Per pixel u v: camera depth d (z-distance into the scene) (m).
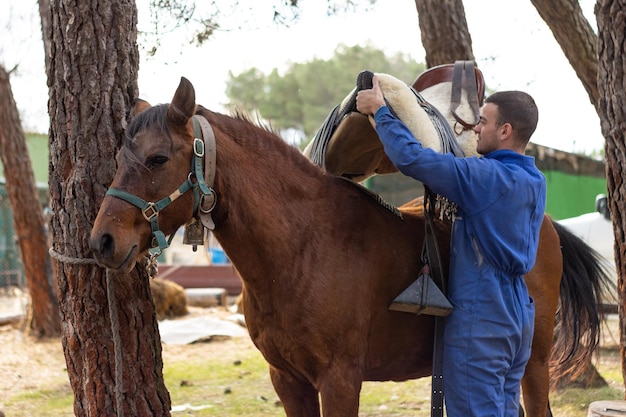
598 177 13.16
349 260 2.89
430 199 2.95
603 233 8.34
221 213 2.79
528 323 2.88
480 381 2.75
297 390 3.07
